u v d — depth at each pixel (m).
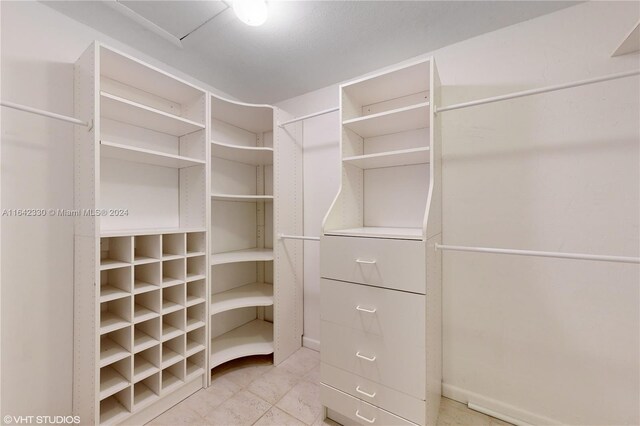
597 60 1.27
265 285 2.41
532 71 1.41
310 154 2.23
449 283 1.61
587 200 1.28
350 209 1.75
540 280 1.38
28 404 1.25
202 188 1.74
